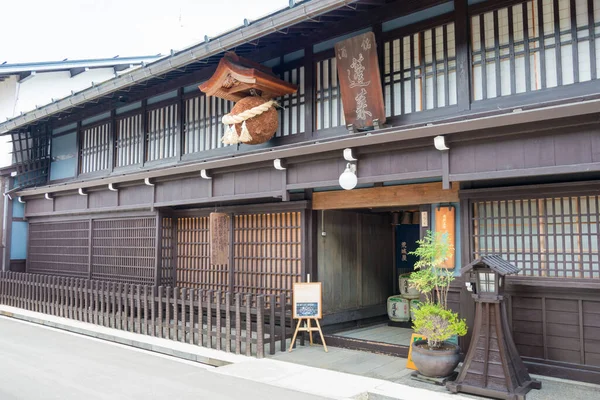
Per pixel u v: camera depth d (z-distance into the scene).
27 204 14.80
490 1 6.77
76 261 13.30
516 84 6.56
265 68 9.12
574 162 5.30
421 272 6.66
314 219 8.98
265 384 6.22
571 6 6.17
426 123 6.61
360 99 7.66
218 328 8.14
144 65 9.79
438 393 5.79
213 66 10.34
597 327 6.08
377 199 8.10
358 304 9.98
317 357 7.67
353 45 7.57
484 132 5.84
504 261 6.06
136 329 9.66
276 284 9.32
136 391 5.98
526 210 6.66
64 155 14.71
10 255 14.44
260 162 8.44
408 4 7.54
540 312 6.50
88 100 11.54
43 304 12.11
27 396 5.75
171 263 11.38
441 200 7.37
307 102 8.84
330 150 7.33
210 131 10.59
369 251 10.43
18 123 13.61
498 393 5.51
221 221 10.05
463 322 6.35
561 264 6.38
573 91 6.05
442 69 7.29
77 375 6.74
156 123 11.86
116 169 12.71
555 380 6.20
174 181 10.27
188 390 6.00
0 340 9.23
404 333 9.31
